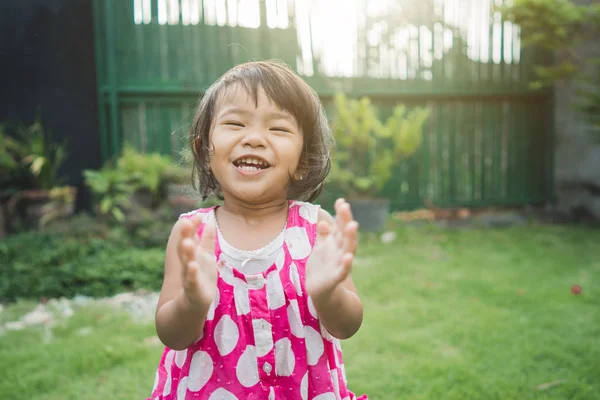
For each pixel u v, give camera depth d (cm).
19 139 609
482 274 478
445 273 480
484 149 811
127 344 310
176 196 567
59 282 427
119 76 646
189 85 666
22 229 561
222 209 148
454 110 788
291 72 144
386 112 757
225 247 138
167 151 670
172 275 140
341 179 661
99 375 272
